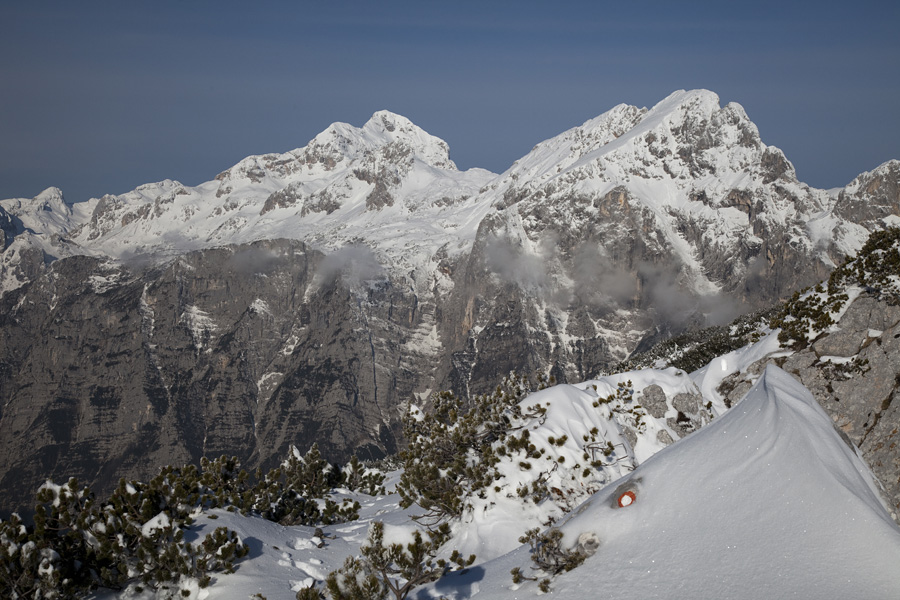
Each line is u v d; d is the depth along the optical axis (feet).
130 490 55.93
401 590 44.96
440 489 61.00
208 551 51.11
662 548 37.24
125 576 49.42
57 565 46.75
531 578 40.11
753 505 36.88
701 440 41.88
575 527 41.34
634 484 41.19
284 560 54.95
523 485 57.00
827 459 36.88
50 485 52.90
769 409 40.29
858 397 60.44
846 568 32.53
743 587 33.40
